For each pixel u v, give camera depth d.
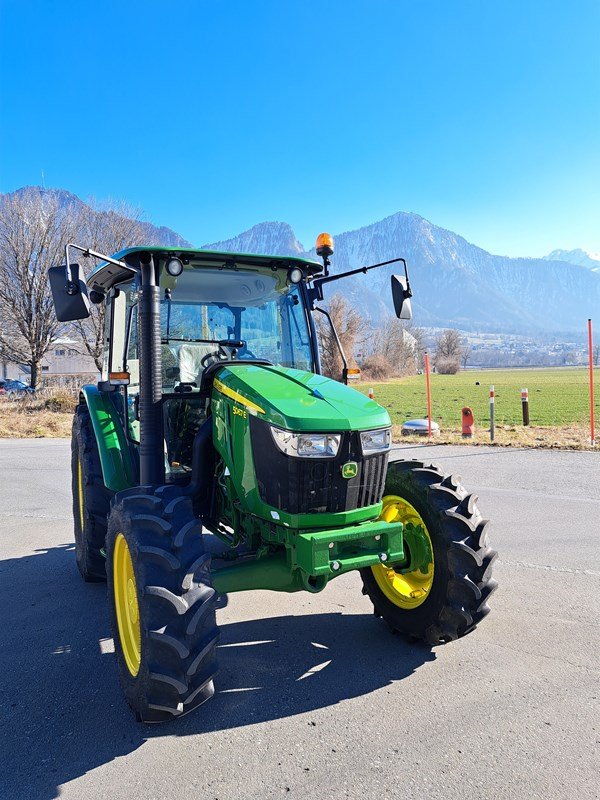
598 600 4.38
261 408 3.35
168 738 2.88
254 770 2.62
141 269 3.82
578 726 2.87
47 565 5.65
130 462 4.42
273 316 4.45
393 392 36.12
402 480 3.89
